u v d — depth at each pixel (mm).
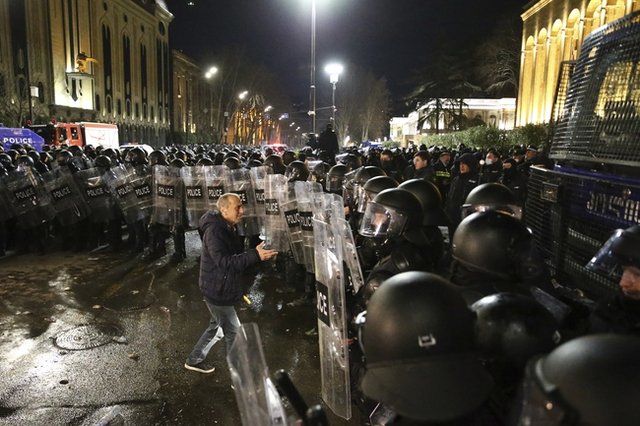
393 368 1612
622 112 4191
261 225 8383
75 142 28812
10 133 23656
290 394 1764
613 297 2445
